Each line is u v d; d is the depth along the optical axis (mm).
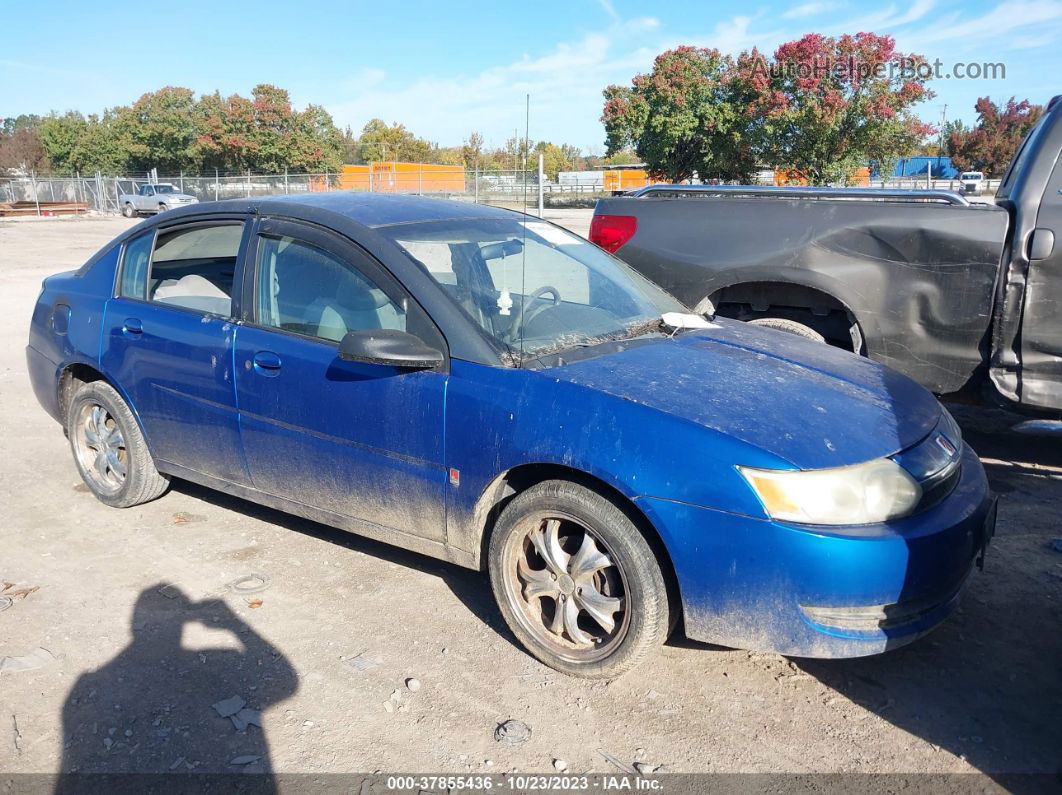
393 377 3344
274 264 3816
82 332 4520
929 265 4707
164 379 4125
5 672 3121
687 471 2756
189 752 2717
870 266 4848
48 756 2701
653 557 2863
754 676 3133
